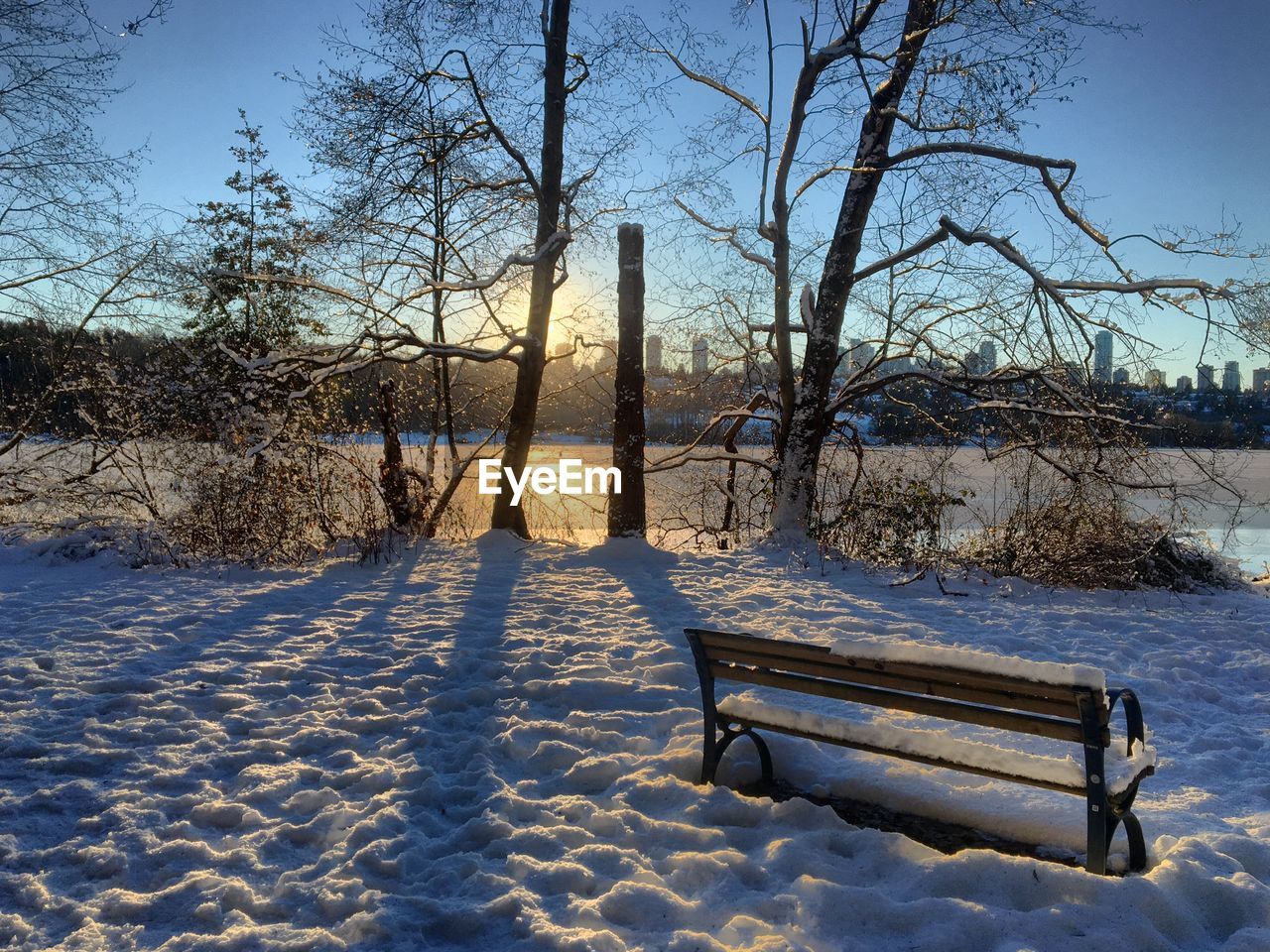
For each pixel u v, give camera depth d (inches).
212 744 204.7
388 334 457.1
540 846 155.4
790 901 135.0
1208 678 273.0
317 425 491.2
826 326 493.0
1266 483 856.9
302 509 458.9
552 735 211.2
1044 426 454.0
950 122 445.1
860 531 464.4
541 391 570.3
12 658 265.4
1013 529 432.8
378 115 495.8
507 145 487.2
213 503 441.7
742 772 185.5
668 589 383.2
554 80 514.9
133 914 136.6
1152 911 129.6
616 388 488.4
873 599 371.2
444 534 526.9
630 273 483.8
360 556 437.7
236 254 725.9
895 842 151.2
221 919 135.3
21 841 159.0
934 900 132.6
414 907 136.4
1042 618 341.4
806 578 413.4
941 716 154.8
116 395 487.5
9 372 515.2
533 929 128.6
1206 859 143.7
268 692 241.8
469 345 525.3
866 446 522.0
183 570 410.3
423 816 168.9
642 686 247.1
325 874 148.2
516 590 378.0
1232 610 359.3
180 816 170.2
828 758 194.2
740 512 545.6
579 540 550.6
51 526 465.7
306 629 308.7
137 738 207.3
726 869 144.9
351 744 208.1
